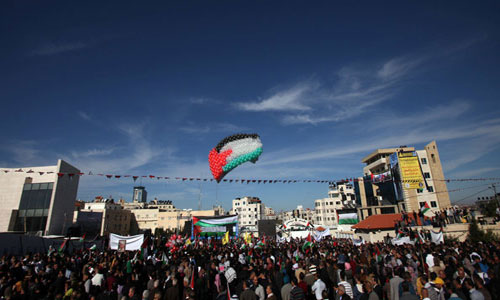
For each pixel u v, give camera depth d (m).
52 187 51.03
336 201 100.44
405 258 15.01
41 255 17.23
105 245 26.19
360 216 64.31
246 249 24.62
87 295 10.52
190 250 21.25
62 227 52.28
